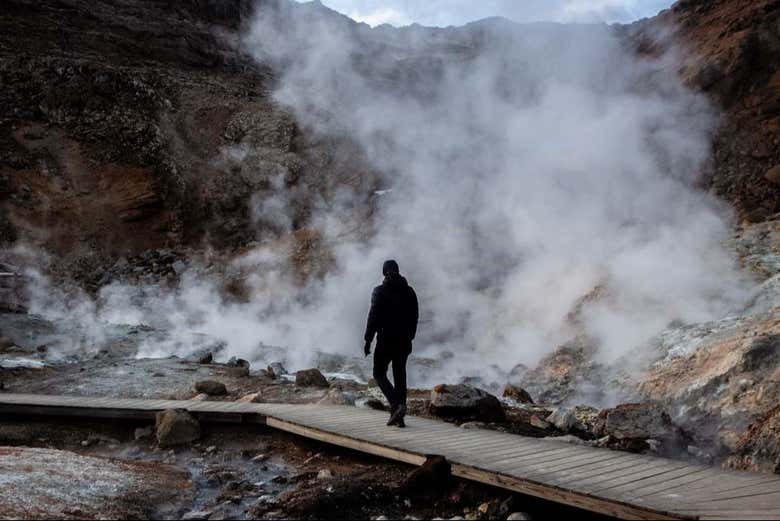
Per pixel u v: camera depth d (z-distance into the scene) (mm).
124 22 43938
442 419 8039
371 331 6824
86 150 30625
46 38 38000
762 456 6344
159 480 5605
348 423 6973
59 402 8125
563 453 5766
